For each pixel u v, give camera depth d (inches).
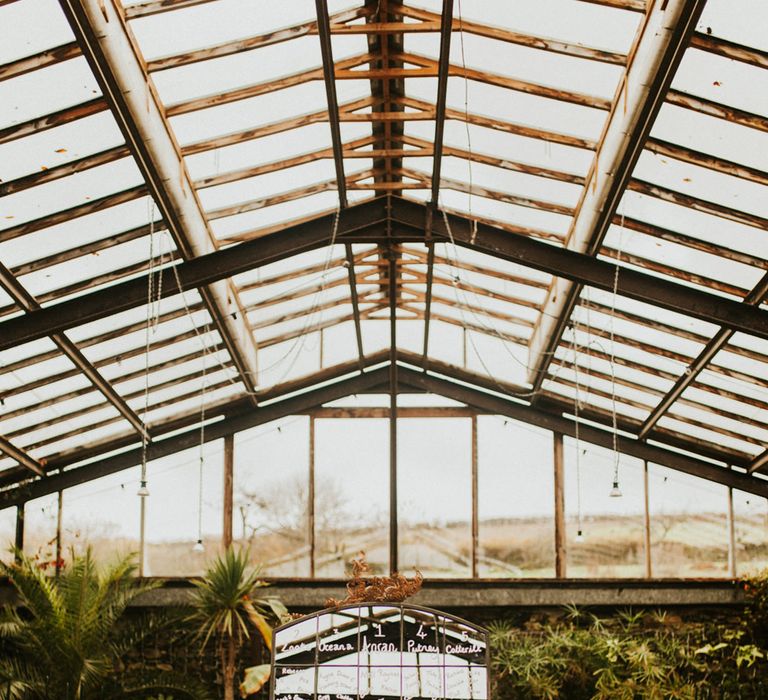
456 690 279.9
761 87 251.0
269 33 267.0
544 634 458.3
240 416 483.5
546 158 315.3
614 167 291.1
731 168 282.8
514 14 262.1
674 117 271.9
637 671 426.0
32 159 279.0
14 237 305.1
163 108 283.0
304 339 454.6
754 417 418.9
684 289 338.3
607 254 341.1
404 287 429.7
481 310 426.9
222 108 290.5
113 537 466.9
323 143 321.4
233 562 406.9
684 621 459.8
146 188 303.9
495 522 476.4
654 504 471.5
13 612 398.6
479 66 285.6
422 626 286.0
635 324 379.2
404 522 477.4
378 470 483.2
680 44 239.3
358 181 353.1
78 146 279.1
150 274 332.2
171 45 262.7
